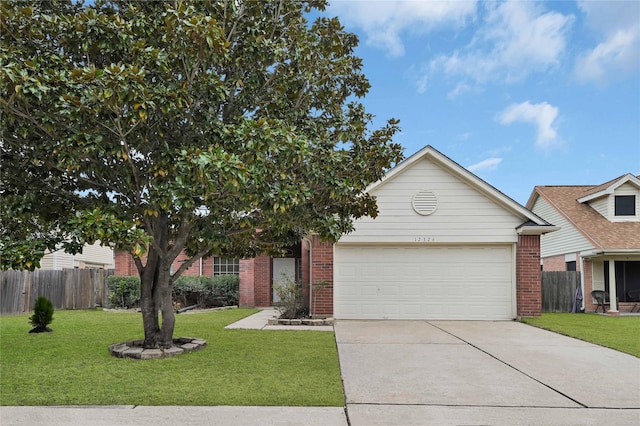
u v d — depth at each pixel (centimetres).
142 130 670
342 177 769
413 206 1331
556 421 472
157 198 641
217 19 737
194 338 916
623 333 1068
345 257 1342
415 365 720
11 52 571
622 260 1725
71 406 502
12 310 1500
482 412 497
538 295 1305
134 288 1709
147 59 642
